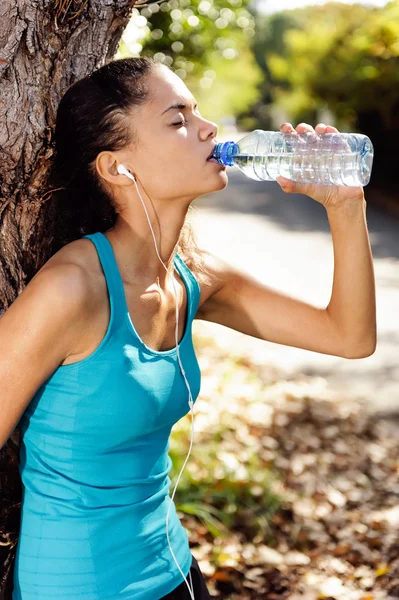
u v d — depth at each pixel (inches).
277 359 279.6
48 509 66.0
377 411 230.4
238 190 789.2
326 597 133.6
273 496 161.9
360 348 81.5
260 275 393.1
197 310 82.4
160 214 70.6
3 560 78.0
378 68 647.8
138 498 68.3
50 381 64.9
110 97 67.7
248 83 1330.0
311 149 79.7
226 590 134.3
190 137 68.4
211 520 148.9
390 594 134.5
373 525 158.2
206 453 174.6
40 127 74.7
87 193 72.3
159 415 67.8
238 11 313.6
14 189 75.0
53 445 65.9
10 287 77.0
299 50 775.1
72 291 62.4
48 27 74.2
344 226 77.6
